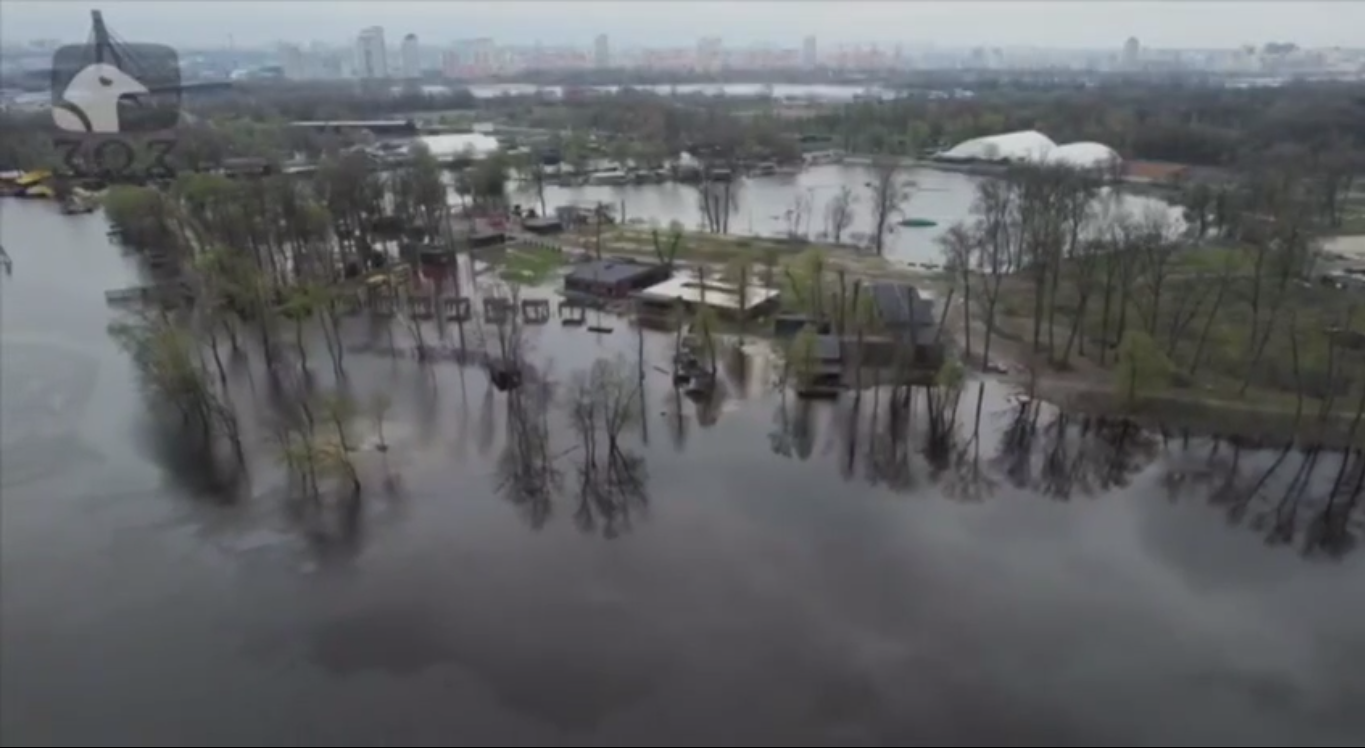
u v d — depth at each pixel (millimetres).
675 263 164125
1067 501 87500
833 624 69375
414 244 162750
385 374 118062
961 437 99875
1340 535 81625
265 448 97188
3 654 66000
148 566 76375
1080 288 125938
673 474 92438
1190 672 64438
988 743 58219
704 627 69062
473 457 95688
